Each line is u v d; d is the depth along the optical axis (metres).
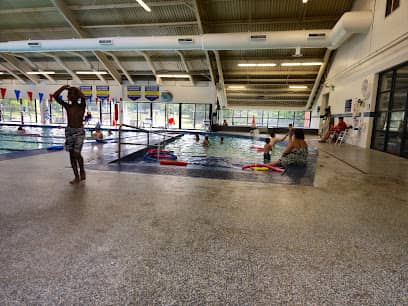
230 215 2.14
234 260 1.47
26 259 1.43
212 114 17.66
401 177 3.67
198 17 9.71
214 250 1.58
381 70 7.07
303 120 18.64
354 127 8.86
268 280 1.30
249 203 2.45
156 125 19.14
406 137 5.82
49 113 19.28
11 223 1.89
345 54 10.28
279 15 10.02
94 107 19.48
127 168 3.92
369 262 1.48
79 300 1.13
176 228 1.87
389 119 6.74
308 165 4.66
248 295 1.19
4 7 10.94
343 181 3.39
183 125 18.89
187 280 1.29
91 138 9.80
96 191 2.71
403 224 2.03
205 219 2.04
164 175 3.52
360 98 8.54
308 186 3.11
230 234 1.79
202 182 3.19
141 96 17.89
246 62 13.39
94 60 15.92
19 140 9.70
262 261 1.47
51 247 1.56
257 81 15.16
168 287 1.23
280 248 1.62
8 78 19.55
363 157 5.75
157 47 9.74
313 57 12.68
